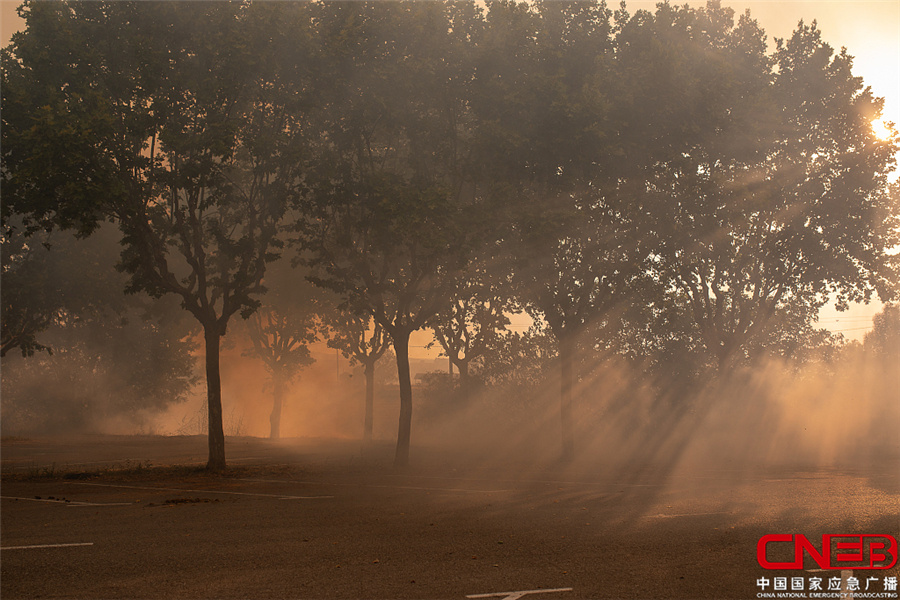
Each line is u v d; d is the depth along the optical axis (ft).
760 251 107.76
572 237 84.74
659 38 82.74
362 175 75.10
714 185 81.46
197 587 22.68
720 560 26.78
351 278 79.41
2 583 23.26
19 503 45.52
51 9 64.90
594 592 21.99
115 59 69.72
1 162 67.31
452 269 75.25
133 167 67.92
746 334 113.91
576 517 38.63
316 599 21.16
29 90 64.44
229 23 67.92
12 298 116.47
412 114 74.28
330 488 55.47
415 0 72.74
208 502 46.09
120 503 45.47
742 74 93.25
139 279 72.13
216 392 72.69
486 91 73.87
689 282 110.22
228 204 74.59
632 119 79.25
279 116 75.25
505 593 21.85
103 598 21.39
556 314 91.35
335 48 67.62
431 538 31.71
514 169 76.28
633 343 128.36
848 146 103.71
